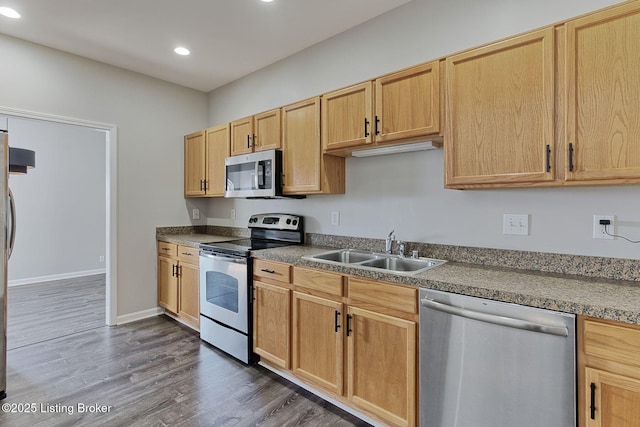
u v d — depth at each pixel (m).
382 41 2.42
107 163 3.33
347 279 1.92
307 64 2.94
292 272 2.24
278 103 3.21
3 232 2.16
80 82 3.10
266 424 1.88
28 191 5.09
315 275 2.08
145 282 3.59
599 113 1.37
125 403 2.05
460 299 1.48
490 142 1.65
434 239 2.17
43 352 2.74
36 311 3.80
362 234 2.55
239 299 2.59
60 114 2.98
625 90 1.31
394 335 1.72
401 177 2.33
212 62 3.24
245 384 2.29
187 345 2.91
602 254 1.61
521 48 1.56
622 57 1.32
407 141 2.01
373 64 2.48
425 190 2.21
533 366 1.30
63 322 3.44
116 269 3.37
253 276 2.54
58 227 5.39
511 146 1.59
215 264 2.83
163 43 2.86
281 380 2.35
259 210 3.43
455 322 1.49
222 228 3.88
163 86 3.70
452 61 1.76
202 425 1.85
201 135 3.61
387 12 2.39
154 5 2.31
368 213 2.52
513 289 1.39
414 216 2.26
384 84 2.04
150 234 3.62
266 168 2.75
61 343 2.92
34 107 2.84
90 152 5.74
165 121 3.72
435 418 1.57
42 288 4.85
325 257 2.37
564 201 1.71
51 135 5.31
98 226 5.84
